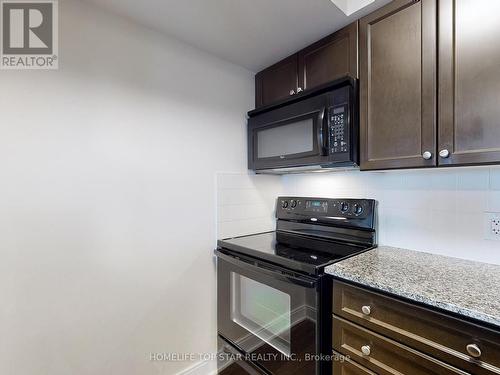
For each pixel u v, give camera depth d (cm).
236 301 150
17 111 105
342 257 126
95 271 124
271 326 130
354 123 124
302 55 153
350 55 129
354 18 126
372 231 148
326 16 126
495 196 114
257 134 172
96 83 123
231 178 175
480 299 80
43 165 110
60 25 114
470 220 121
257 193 189
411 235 139
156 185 142
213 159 166
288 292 120
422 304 84
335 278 109
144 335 139
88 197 121
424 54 104
